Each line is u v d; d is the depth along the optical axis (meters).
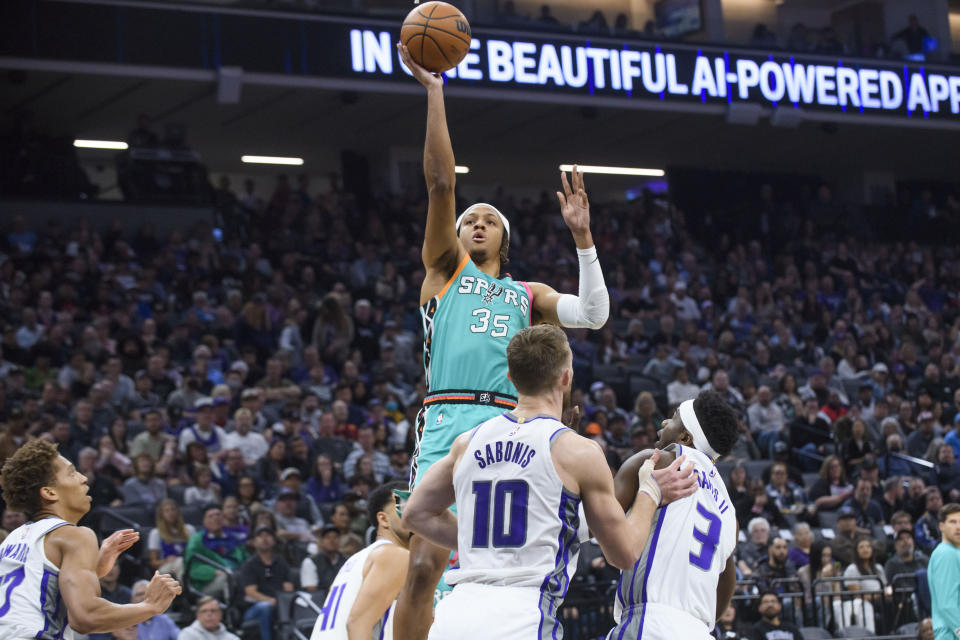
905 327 23.05
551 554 3.97
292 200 22.48
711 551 4.87
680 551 4.81
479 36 21.78
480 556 4.00
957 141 27.73
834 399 17.88
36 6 18.47
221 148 25.77
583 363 18.25
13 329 15.30
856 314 23.28
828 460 15.35
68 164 20.70
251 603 10.63
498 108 23.45
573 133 25.81
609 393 16.28
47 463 5.14
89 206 20.30
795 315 22.88
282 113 23.06
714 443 4.96
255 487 12.22
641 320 21.38
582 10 23.22
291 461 13.32
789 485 15.22
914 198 30.88
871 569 12.90
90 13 18.86
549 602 3.97
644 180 30.66
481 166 28.72
